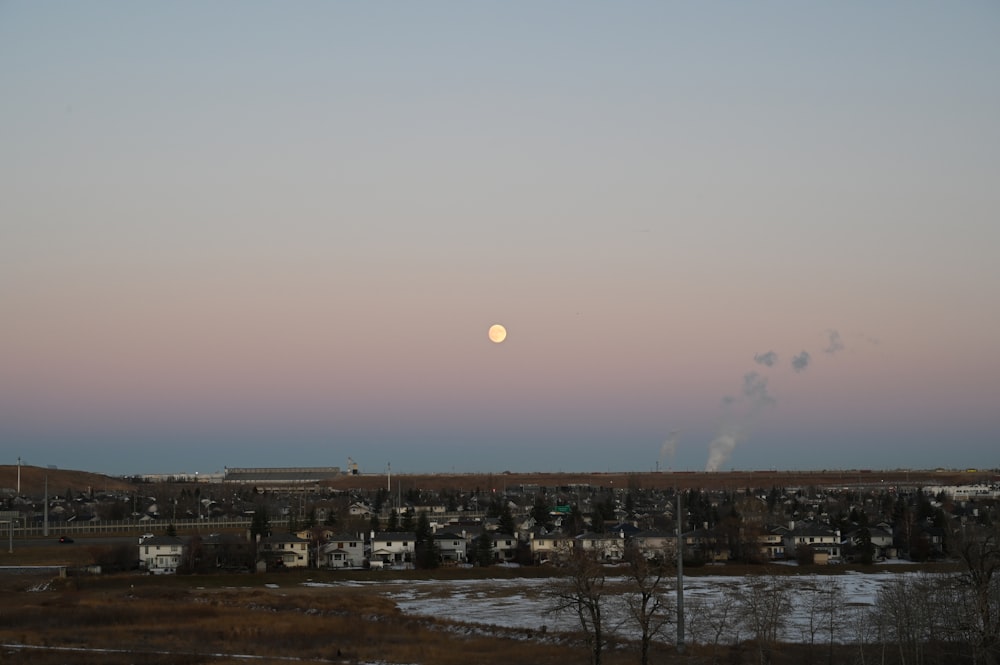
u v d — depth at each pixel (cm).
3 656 8019
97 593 12331
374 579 14775
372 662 8100
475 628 9738
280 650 8556
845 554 17062
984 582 6938
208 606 11044
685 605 11350
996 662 6950
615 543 16975
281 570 15050
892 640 8181
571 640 9019
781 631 9544
